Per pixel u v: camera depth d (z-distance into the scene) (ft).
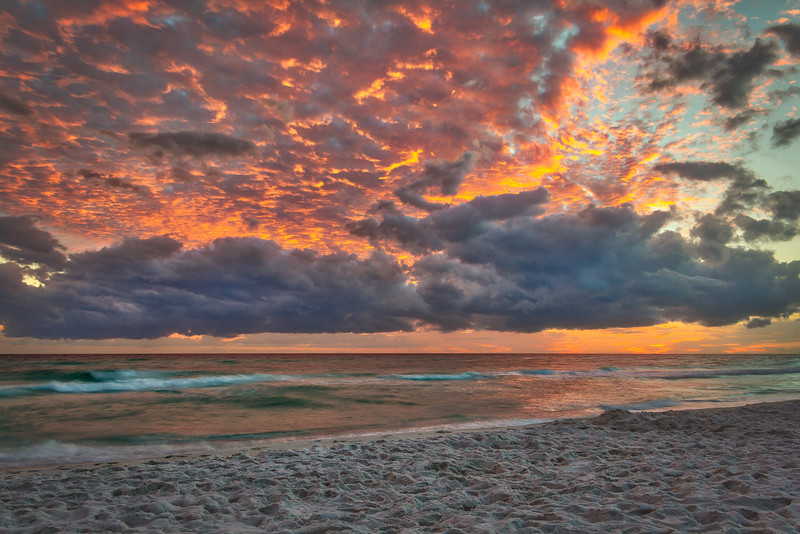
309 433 34.60
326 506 15.67
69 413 44.91
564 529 12.54
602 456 23.52
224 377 88.28
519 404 53.06
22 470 23.58
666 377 106.22
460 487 18.03
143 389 69.82
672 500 15.01
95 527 13.78
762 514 13.30
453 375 107.45
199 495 17.44
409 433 34.42
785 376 110.42
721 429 31.17
